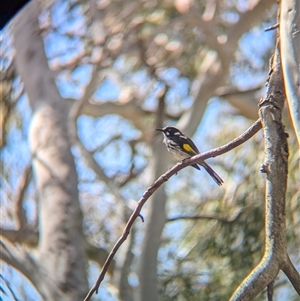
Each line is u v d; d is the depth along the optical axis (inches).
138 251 409.7
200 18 446.3
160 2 470.9
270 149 169.3
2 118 448.1
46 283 356.8
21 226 414.0
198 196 436.1
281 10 179.8
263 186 411.8
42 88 425.7
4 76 453.1
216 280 396.5
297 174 390.3
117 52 459.5
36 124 408.5
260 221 402.3
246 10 450.0
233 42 441.4
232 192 422.9
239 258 398.9
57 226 371.2
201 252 409.4
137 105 479.8
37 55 442.0
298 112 169.8
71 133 431.8
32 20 455.2
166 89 472.1
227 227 409.4
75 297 354.9
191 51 483.8
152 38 465.1
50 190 381.4
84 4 460.4
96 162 434.0
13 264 359.9
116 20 462.9
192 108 440.8
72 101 466.9
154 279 373.1
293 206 389.7
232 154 435.2
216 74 446.3
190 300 394.6
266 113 173.6
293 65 173.2
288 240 386.0
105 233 422.0
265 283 155.7
